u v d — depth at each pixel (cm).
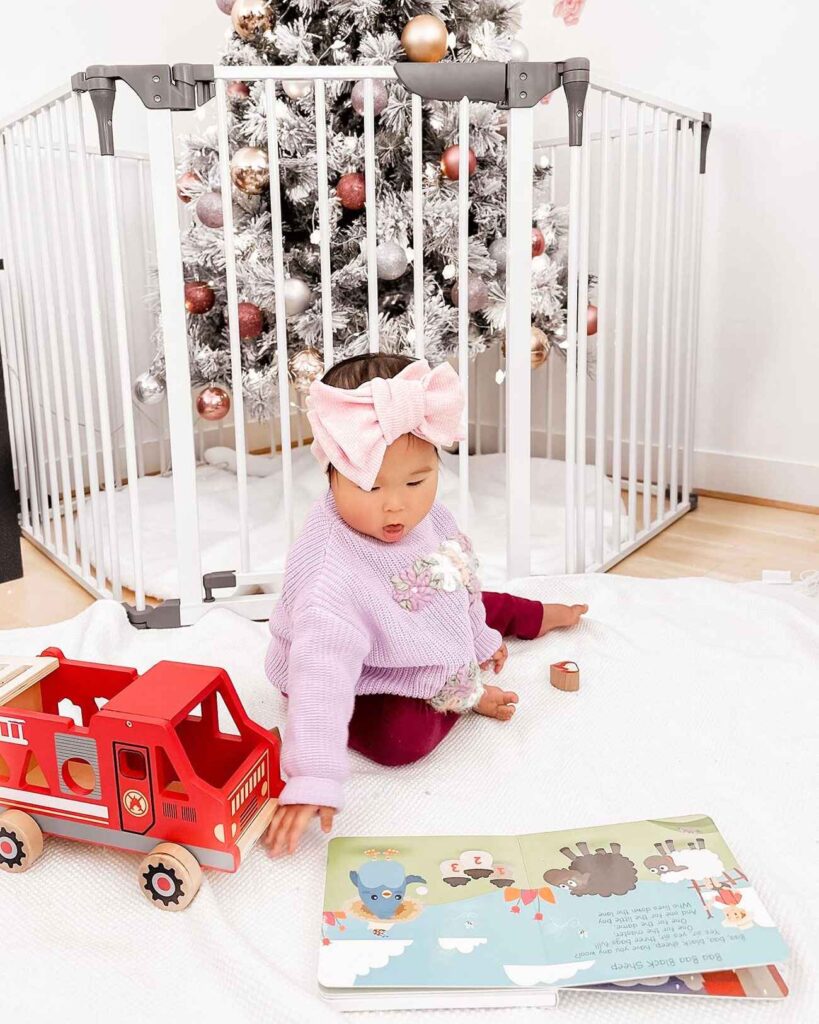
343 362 114
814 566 192
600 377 179
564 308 204
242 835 92
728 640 149
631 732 122
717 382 245
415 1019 78
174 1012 78
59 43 242
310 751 95
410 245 185
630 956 79
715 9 226
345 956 81
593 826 100
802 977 80
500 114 190
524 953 81
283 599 114
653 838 96
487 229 193
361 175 179
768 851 96
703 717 125
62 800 95
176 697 94
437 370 106
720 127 231
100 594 175
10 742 96
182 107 142
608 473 264
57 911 91
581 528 179
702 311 244
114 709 91
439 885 90
